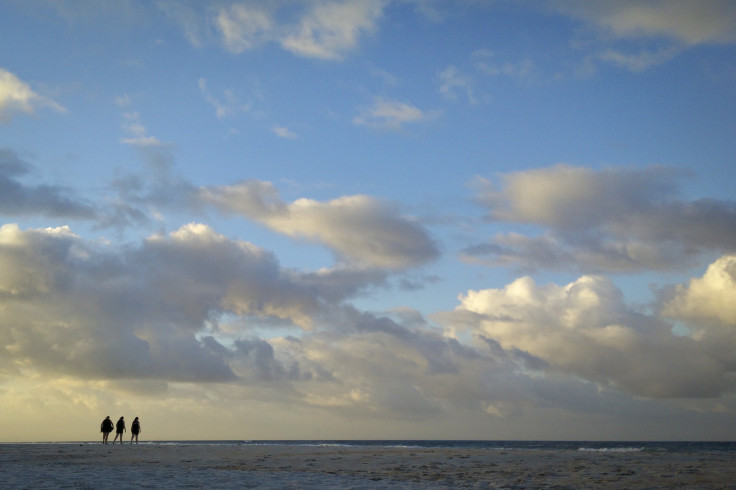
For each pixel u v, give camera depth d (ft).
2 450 114.52
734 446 349.20
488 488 48.26
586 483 50.44
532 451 118.52
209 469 69.97
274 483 52.65
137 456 98.02
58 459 88.07
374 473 64.54
